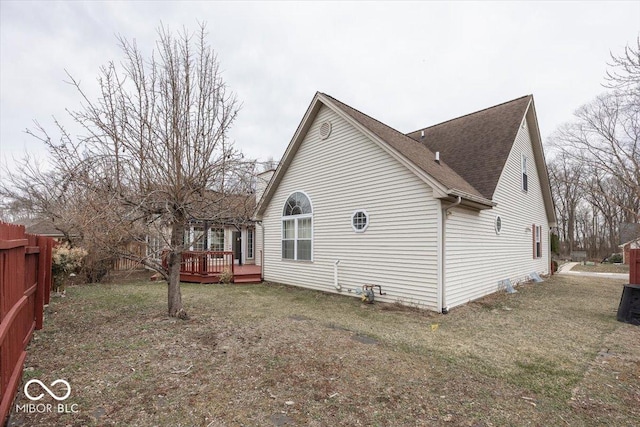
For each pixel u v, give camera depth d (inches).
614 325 241.0
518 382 143.2
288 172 449.7
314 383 137.3
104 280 463.2
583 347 190.9
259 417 111.3
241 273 475.2
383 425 107.9
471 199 285.9
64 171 205.2
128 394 125.3
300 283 419.2
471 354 177.0
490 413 117.0
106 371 145.3
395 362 162.7
